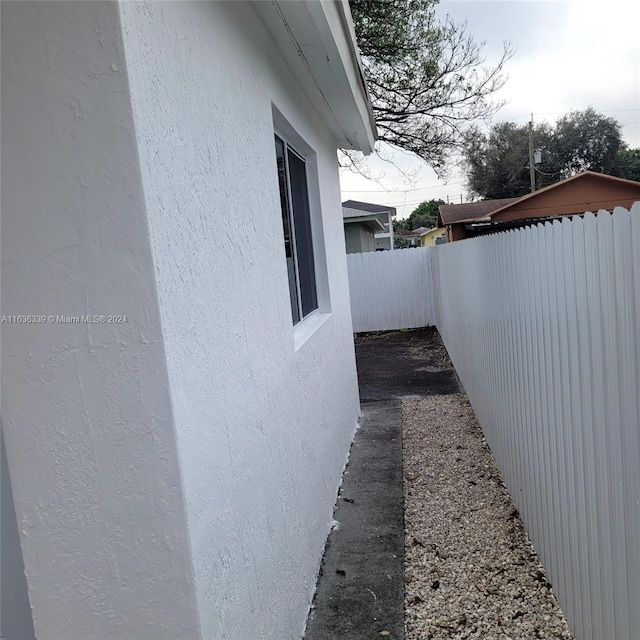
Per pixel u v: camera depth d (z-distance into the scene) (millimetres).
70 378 1360
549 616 2416
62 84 1283
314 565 2877
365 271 12844
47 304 1344
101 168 1295
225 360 1773
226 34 2053
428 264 12609
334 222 5160
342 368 4859
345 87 3742
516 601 2543
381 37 10453
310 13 2523
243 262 2055
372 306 12938
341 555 3111
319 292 4496
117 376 1349
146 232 1305
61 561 1409
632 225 1439
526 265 2764
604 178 15391
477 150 15414
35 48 1281
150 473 1368
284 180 3525
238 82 2164
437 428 5363
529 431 2893
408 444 4977
